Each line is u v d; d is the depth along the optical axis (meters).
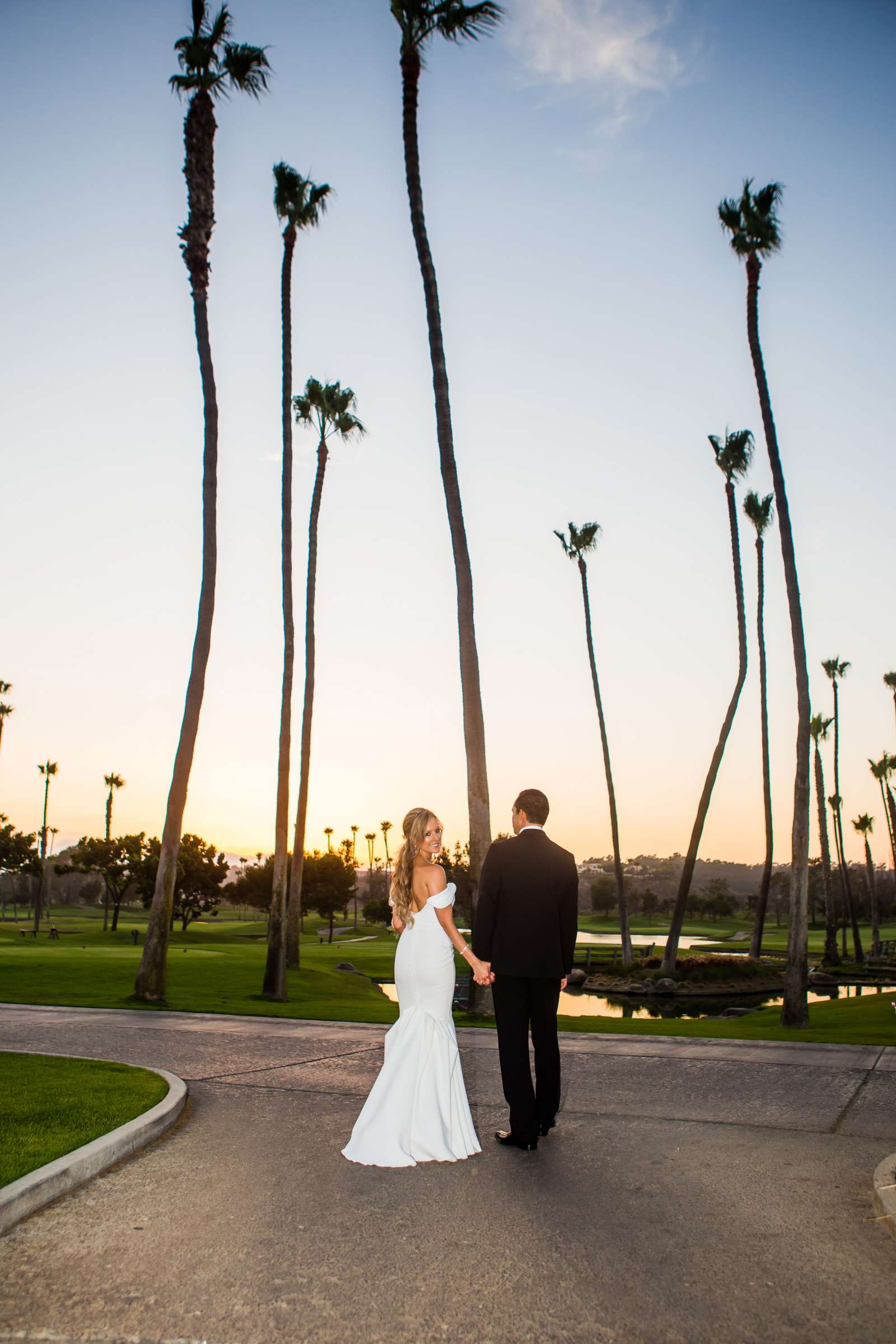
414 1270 4.11
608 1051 10.46
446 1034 6.05
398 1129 5.81
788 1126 6.80
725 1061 9.72
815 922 136.88
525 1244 4.41
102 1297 3.82
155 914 17.88
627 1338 3.49
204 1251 4.31
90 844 79.44
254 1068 9.33
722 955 40.41
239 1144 6.25
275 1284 3.96
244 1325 3.58
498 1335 3.51
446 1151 5.79
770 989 36.16
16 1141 5.73
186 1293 3.86
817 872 136.00
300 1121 6.95
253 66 19.05
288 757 22.75
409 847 6.19
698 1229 4.61
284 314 24.31
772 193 19.88
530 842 6.31
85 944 59.06
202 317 19.38
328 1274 4.06
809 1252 4.34
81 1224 4.67
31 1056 9.51
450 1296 3.85
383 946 64.38
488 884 6.26
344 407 30.75
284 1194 5.13
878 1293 3.90
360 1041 11.41
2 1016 14.11
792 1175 5.54
